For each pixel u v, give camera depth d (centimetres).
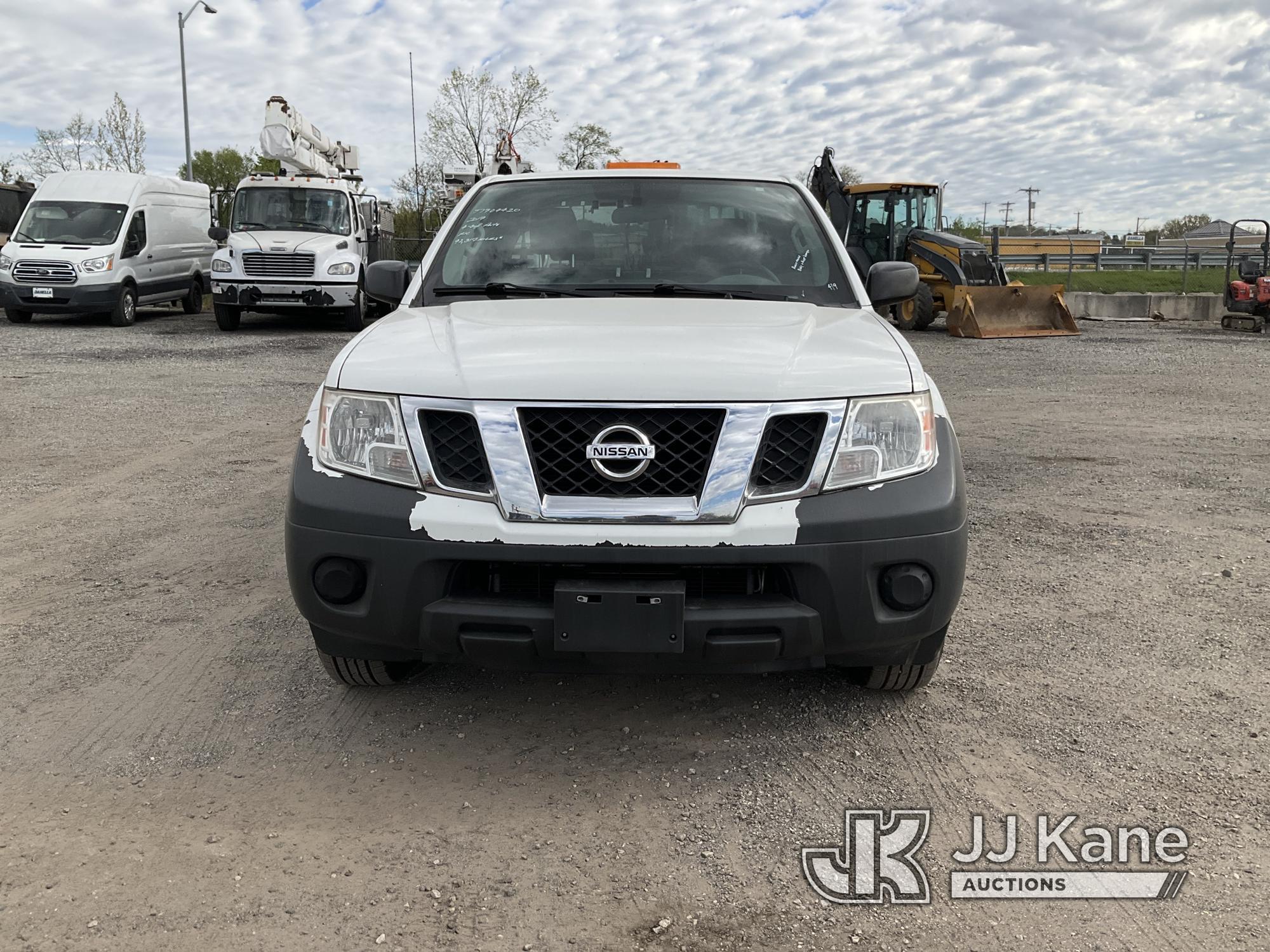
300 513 276
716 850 251
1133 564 480
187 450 761
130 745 302
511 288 374
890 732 312
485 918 224
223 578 458
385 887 235
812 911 227
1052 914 226
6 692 338
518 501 261
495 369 271
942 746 304
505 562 262
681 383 263
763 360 278
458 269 389
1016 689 343
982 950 214
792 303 360
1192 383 1193
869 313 358
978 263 1958
